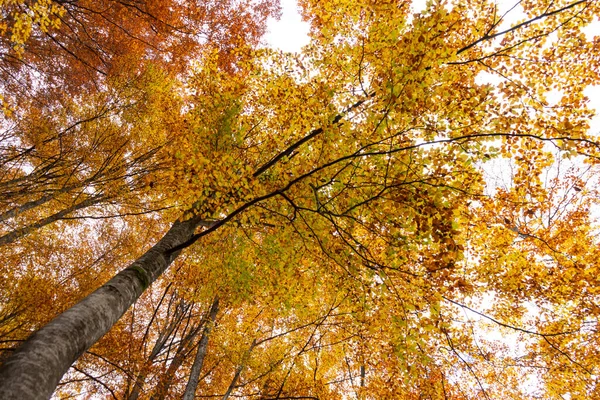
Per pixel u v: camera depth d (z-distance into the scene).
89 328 2.61
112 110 7.84
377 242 5.36
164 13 9.30
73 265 8.94
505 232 6.78
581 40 4.81
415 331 4.32
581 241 7.34
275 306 6.26
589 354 6.63
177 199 5.39
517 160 4.91
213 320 7.30
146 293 9.96
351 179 4.34
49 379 1.99
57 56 9.28
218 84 6.02
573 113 4.37
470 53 5.43
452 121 4.16
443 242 3.77
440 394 6.71
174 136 7.62
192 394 5.91
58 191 6.78
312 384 7.03
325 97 4.43
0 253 7.50
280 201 4.75
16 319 7.00
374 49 4.31
